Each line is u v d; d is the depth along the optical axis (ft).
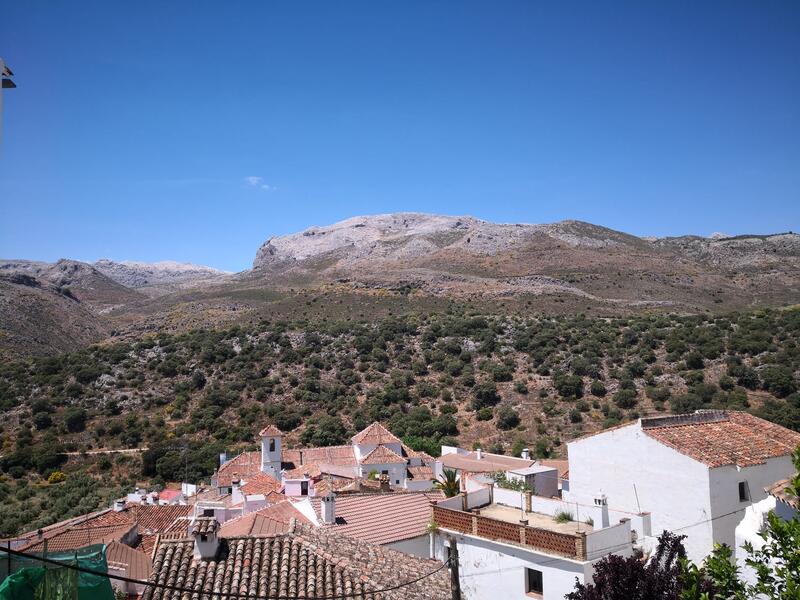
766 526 45.60
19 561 48.24
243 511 136.98
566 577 66.64
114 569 82.43
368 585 61.93
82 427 279.08
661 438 80.33
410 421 271.08
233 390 314.76
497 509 89.97
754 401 220.84
